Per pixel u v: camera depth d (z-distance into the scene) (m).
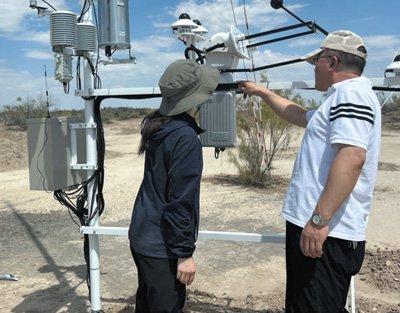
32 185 3.91
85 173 4.16
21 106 27.36
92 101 3.83
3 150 18.19
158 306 2.62
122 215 8.26
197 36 4.05
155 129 2.58
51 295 4.72
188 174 2.45
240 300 4.50
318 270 2.56
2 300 4.62
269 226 7.40
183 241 2.46
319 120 2.55
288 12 3.35
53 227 7.52
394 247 6.06
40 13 3.65
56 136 3.84
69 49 3.67
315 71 2.72
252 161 11.07
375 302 4.39
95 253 3.92
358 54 2.56
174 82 2.54
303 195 2.56
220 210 8.53
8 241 6.77
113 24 3.68
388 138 24.45
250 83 3.49
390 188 10.44
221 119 3.70
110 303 4.48
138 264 2.69
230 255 5.88
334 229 2.51
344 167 2.32
